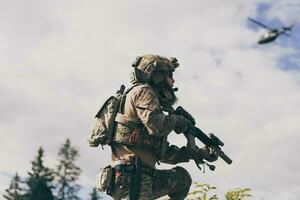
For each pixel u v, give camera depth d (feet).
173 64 23.49
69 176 349.41
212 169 23.29
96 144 23.16
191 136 22.91
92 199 231.09
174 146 23.70
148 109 21.61
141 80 22.80
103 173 22.86
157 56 23.24
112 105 22.95
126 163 22.25
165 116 21.88
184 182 23.13
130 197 21.85
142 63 22.89
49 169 306.35
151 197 22.77
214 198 29.30
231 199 29.17
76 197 345.31
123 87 23.43
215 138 23.20
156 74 22.79
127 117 22.47
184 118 22.74
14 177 298.56
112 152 23.11
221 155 23.25
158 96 22.77
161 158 22.93
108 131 22.77
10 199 289.53
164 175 22.84
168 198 23.48
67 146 353.92
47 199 202.80
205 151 23.22
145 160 22.47
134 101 22.06
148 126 21.58
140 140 22.30
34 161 296.51
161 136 22.30
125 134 22.34
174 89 23.43
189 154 23.12
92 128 23.38
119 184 22.38
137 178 22.00
